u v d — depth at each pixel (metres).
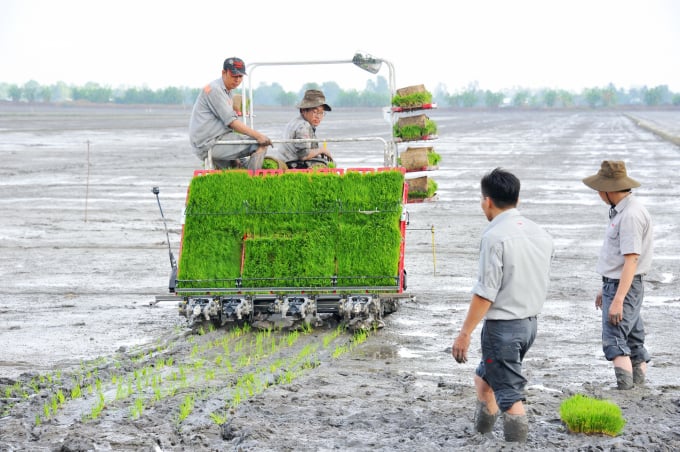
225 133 15.90
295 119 16.92
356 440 9.17
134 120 134.88
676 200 35.06
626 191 11.04
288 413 10.31
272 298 14.92
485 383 9.04
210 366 12.91
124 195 37.16
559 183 42.28
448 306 17.39
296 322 15.20
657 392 11.38
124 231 27.47
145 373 12.42
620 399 10.87
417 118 16.64
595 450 8.61
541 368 12.89
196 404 10.73
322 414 10.25
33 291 18.83
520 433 8.62
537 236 8.43
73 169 48.91
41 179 43.38
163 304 17.64
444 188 40.06
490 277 8.20
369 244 14.97
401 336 14.94
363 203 15.13
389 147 16.88
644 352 11.66
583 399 9.67
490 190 8.41
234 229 15.20
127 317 16.44
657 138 86.44
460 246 24.66
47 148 65.75
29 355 13.67
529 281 8.34
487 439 9.02
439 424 9.76
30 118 132.12
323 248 15.02
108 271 21.17
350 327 14.91
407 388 11.66
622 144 75.69
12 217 30.34
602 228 28.06
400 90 16.81
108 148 66.94
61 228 28.02
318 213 15.17
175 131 97.38
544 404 10.62
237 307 14.65
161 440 9.20
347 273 14.92
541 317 16.36
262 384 11.77
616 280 11.20
